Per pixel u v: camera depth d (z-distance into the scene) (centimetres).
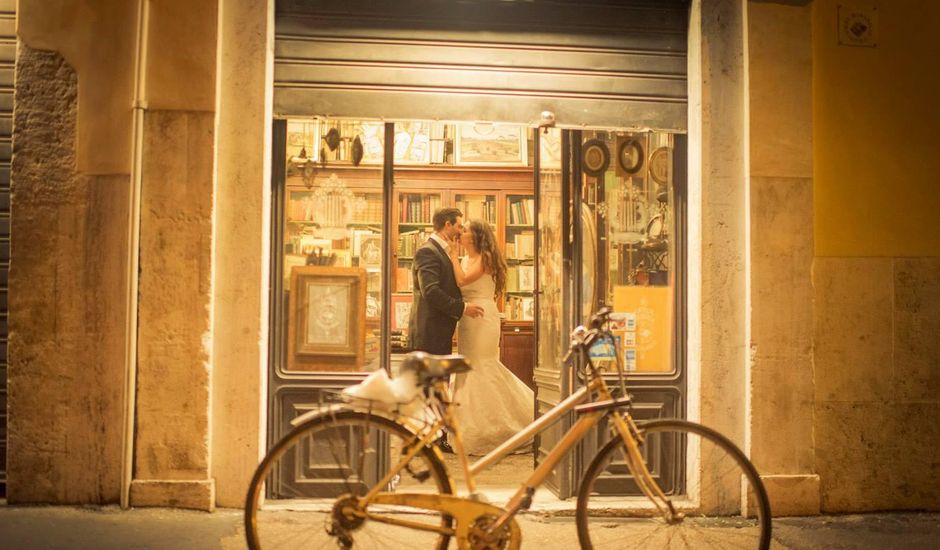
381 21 523
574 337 397
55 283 480
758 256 521
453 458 681
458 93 527
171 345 481
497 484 591
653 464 523
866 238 539
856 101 540
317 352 520
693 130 534
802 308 524
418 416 373
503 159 833
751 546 463
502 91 530
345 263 523
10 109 496
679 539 465
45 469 479
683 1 545
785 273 523
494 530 363
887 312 540
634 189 544
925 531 497
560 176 545
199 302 482
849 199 538
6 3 500
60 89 485
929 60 548
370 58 521
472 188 862
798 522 509
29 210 481
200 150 485
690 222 536
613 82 539
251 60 496
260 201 493
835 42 538
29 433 479
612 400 389
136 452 480
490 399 682
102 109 484
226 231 491
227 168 493
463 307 645
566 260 537
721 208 527
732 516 514
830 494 532
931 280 545
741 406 524
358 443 392
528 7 534
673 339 542
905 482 539
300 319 520
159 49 486
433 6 527
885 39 543
